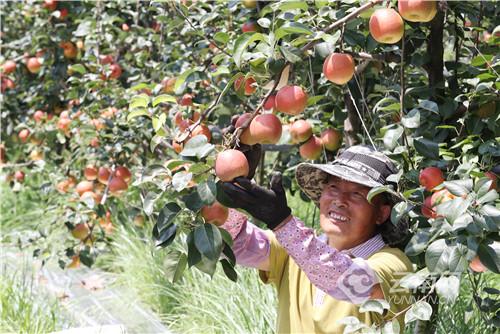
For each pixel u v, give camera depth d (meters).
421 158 2.48
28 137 5.22
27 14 5.41
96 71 4.36
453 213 1.90
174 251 2.13
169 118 2.94
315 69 2.85
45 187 4.83
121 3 4.58
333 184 2.46
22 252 5.36
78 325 4.20
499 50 2.85
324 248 2.14
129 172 3.91
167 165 2.08
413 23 2.74
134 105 2.43
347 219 2.41
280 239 2.14
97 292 4.74
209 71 3.63
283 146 3.91
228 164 1.98
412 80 3.24
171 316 4.25
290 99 2.10
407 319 2.03
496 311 2.45
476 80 2.55
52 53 5.30
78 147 4.93
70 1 5.18
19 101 6.08
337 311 2.32
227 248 2.09
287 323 2.45
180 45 4.10
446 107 2.66
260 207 2.09
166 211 2.03
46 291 4.73
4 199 6.43
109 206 4.17
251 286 3.98
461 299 3.40
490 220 1.93
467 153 2.53
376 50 2.90
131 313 4.39
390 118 3.20
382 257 2.33
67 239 4.27
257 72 2.15
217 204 2.09
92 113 4.29
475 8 3.04
